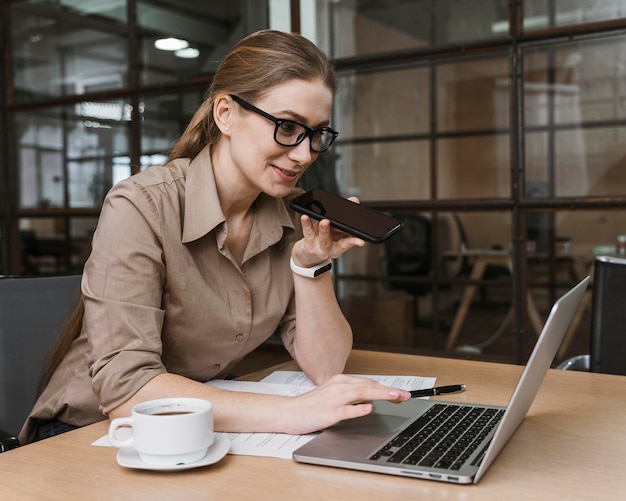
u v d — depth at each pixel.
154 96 3.38
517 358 2.58
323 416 0.88
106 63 3.81
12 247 3.77
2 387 1.30
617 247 4.72
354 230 1.05
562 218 5.11
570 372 1.26
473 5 3.41
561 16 2.62
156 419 0.76
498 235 4.80
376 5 3.54
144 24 3.86
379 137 4.89
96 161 3.62
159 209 1.11
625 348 1.44
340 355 1.23
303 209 1.11
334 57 2.99
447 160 6.20
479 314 4.43
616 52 4.69
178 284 1.14
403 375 1.23
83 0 3.79
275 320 1.29
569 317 0.91
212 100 1.19
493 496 0.69
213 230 1.18
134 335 1.00
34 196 3.78
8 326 1.32
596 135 4.96
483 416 0.94
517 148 2.59
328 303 1.23
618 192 4.97
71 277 1.43
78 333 1.25
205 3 4.09
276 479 0.74
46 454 0.83
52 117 3.71
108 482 0.74
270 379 1.24
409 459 0.77
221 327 1.20
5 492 0.72
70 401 1.19
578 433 0.90
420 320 3.76
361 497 0.69
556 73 4.99
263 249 1.25
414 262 3.81
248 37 1.14
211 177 1.18
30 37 3.78
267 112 1.07
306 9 3.21
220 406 0.91
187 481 0.74
